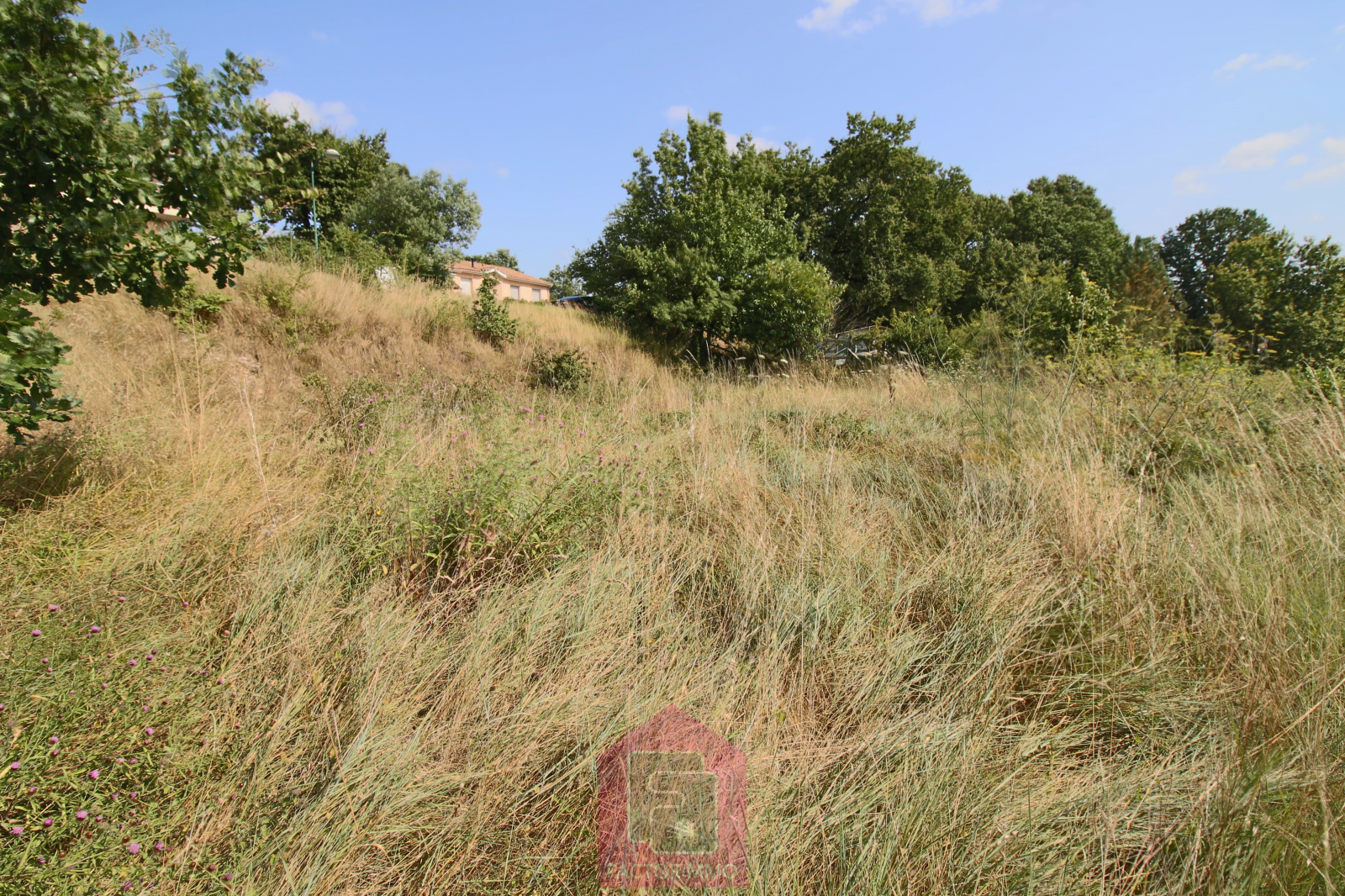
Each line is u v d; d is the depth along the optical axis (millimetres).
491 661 2725
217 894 1699
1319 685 2578
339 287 10938
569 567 3531
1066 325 10703
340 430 5645
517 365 11211
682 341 16344
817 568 3779
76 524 3219
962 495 4699
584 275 20516
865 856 1965
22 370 3006
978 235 31422
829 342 18500
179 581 2959
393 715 2377
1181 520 4195
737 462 5461
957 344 13938
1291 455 4797
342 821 1913
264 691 2383
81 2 3016
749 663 2914
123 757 1875
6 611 2404
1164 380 5977
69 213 3127
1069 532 3963
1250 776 2232
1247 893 1882
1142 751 2607
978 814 2156
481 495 3748
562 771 2254
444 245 28969
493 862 1944
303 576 3211
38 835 1626
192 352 6746
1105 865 1954
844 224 25625
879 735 2508
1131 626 3230
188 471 4074
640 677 2709
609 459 4633
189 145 3434
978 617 3312
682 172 19203
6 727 1785
